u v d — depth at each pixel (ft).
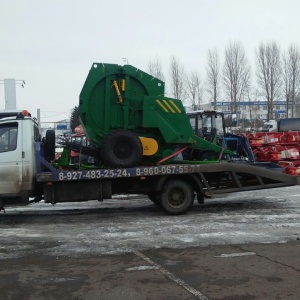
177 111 32.99
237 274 18.10
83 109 32.12
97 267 19.42
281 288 16.39
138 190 32.40
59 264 19.99
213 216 31.50
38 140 32.04
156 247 22.77
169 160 33.30
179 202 32.35
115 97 32.60
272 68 170.60
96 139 32.40
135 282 17.34
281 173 34.30
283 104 180.75
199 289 16.43
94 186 31.19
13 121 29.81
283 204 36.83
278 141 52.39
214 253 21.36
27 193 29.84
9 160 29.55
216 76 169.17
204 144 35.01
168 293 16.07
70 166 31.86
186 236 25.17
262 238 24.45
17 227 28.84
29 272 18.84
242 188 33.68
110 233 26.37
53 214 34.01
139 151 31.68
